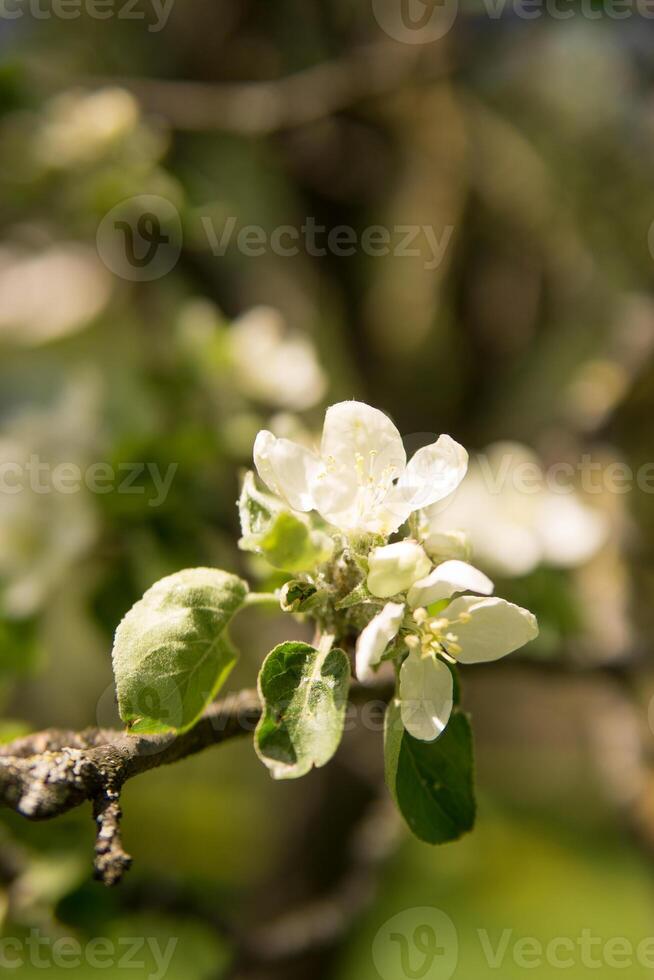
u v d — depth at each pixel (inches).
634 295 43.5
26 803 20.8
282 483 21.8
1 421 35.8
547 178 46.1
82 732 22.1
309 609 21.7
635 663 28.8
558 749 54.1
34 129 33.9
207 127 36.8
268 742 21.1
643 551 35.5
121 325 40.5
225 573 21.9
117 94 33.6
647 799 32.5
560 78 45.6
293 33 43.7
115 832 20.7
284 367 31.4
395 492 21.8
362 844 33.1
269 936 29.9
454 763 21.9
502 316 47.8
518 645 21.6
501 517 29.2
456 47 39.5
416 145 45.6
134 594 27.9
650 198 44.8
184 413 31.0
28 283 40.5
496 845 49.6
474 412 47.8
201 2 44.0
